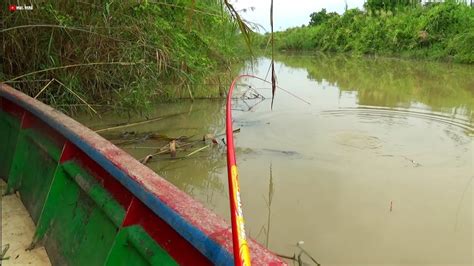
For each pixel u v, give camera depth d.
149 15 6.09
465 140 5.30
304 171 4.15
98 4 5.39
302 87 10.25
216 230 1.08
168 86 6.96
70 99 5.46
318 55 28.14
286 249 2.75
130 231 1.55
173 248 1.32
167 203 1.25
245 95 8.52
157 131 5.58
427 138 5.40
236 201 0.81
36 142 2.91
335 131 5.69
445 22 20.17
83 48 5.45
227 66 8.84
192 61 6.86
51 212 2.45
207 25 8.00
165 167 4.29
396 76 13.02
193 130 5.69
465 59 17.00
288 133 5.57
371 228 3.03
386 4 29.12
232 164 0.89
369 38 25.48
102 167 1.83
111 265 1.54
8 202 3.05
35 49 5.09
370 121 6.34
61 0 5.17
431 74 13.50
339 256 2.68
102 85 6.00
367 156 4.61
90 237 1.94
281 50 35.72
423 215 3.23
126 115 6.12
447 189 3.72
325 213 3.27
